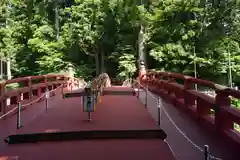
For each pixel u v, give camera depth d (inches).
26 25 1034.1
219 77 785.6
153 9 823.7
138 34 861.2
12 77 1030.4
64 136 192.5
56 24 1062.4
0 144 195.3
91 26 927.0
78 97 408.5
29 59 1080.2
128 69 826.8
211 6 781.9
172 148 176.9
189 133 208.5
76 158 158.1
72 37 915.4
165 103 339.6
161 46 761.6
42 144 184.1
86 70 962.7
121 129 197.6
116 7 859.4
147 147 175.3
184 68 760.3
